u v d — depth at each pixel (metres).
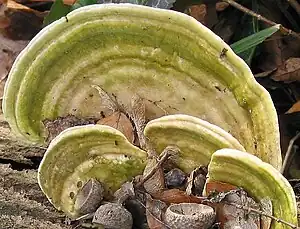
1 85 0.36
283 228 0.22
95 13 0.23
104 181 0.24
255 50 0.35
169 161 0.24
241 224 0.22
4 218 0.26
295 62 0.35
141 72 0.24
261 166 0.21
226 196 0.23
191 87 0.24
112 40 0.24
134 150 0.23
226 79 0.23
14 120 0.26
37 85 0.25
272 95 0.37
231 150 0.21
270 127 0.23
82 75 0.25
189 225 0.22
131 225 0.24
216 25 0.37
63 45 0.24
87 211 0.24
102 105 0.26
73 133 0.23
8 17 0.39
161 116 0.25
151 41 0.23
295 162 0.34
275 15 0.37
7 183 0.27
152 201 0.23
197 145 0.23
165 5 0.33
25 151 0.28
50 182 0.25
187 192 0.23
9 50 0.38
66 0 0.36
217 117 0.24
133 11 0.23
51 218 0.26
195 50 0.23
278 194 0.22
